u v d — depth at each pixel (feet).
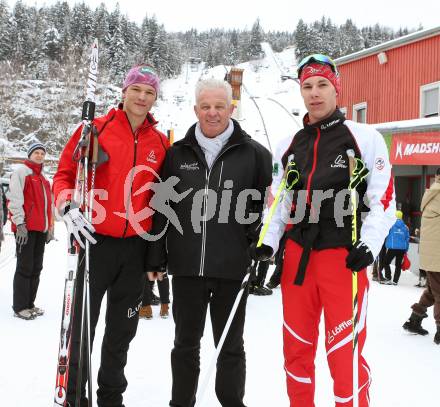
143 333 13.91
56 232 51.34
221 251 7.86
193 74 304.91
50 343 12.60
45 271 24.90
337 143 7.07
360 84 54.44
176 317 8.13
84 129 7.48
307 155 7.29
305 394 7.15
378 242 6.49
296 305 7.16
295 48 349.41
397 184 34.96
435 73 45.19
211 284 8.01
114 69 227.61
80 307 7.68
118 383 8.06
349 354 6.73
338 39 316.60
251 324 15.44
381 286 25.23
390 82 50.29
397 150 31.01
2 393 9.24
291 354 7.22
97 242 7.86
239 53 344.90
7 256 30.09
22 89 178.19
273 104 145.18
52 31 226.79
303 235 7.12
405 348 13.39
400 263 26.08
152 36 282.56
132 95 7.90
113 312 8.12
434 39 45.34
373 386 10.39
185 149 8.21
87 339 7.11
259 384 10.16
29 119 159.74
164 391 9.57
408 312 18.39
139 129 8.18
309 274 7.06
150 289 15.90
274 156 8.02
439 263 13.88
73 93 164.66
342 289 6.81
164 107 200.34
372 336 14.66
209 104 7.74
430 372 11.39
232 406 8.02
